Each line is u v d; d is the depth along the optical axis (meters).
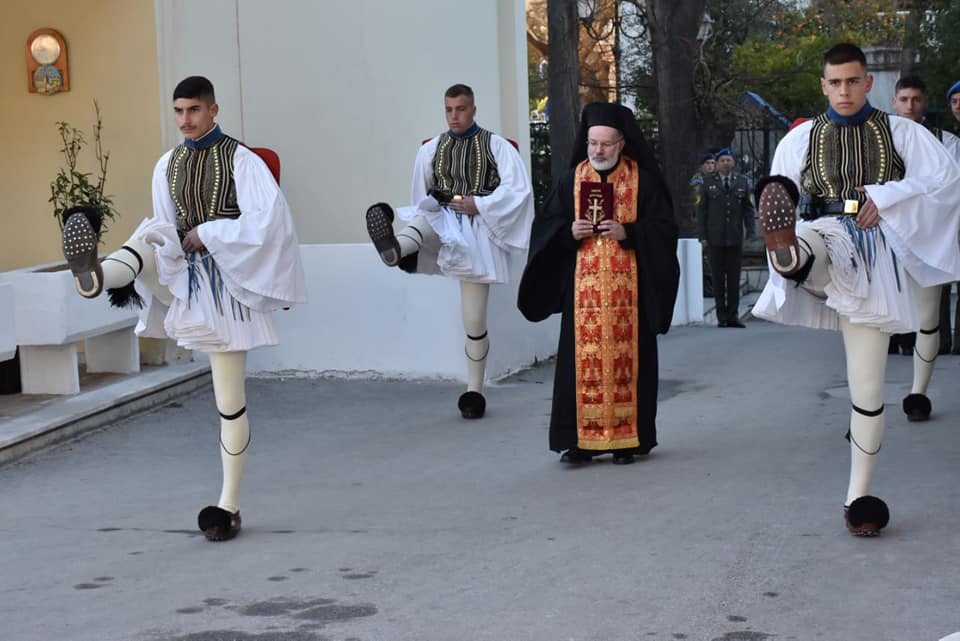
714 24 24.25
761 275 22.86
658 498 6.54
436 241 8.63
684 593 4.98
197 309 5.88
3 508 6.77
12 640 4.70
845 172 5.69
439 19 11.30
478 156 8.81
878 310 5.50
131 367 9.80
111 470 7.60
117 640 4.66
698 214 15.94
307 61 11.47
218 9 11.09
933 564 5.23
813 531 5.79
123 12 10.45
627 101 26.12
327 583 5.27
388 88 11.41
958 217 5.64
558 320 12.53
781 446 7.72
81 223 5.46
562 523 6.12
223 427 6.08
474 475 7.27
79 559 5.77
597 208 7.19
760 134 25.22
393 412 9.25
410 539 5.93
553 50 18.09
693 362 11.61
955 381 9.91
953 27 23.72
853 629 4.53
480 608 4.88
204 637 4.66
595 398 7.36
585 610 4.82
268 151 6.32
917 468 6.99
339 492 6.97
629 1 22.89
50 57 10.52
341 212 11.59
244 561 5.65
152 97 10.48
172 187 6.07
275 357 10.70
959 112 8.76
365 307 10.53
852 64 5.66
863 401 5.66
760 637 4.48
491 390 10.19
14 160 10.68
